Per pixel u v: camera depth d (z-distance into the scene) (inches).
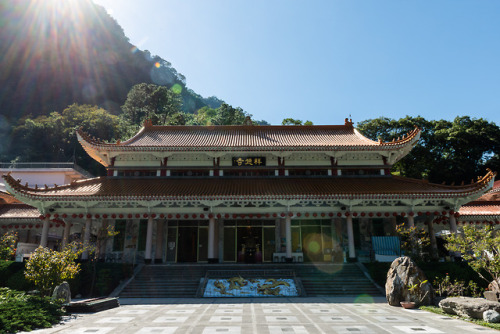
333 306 717.3
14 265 969.5
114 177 1312.7
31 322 495.8
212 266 1070.4
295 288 921.5
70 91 5216.5
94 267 946.7
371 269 1001.5
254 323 530.6
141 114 4284.0
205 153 1341.0
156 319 569.0
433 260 1123.3
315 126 1644.9
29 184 2005.4
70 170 2022.6
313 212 1191.6
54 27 5472.4
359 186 1221.1
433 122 2642.7
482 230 755.4
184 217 1187.9
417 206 1184.2
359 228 1269.7
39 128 3334.2
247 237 1286.9
